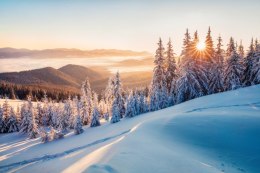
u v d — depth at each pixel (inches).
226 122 829.8
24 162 997.8
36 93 5920.3
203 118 893.8
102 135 1273.4
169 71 1892.2
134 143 633.6
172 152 595.2
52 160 779.4
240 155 639.1
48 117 2915.8
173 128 835.4
